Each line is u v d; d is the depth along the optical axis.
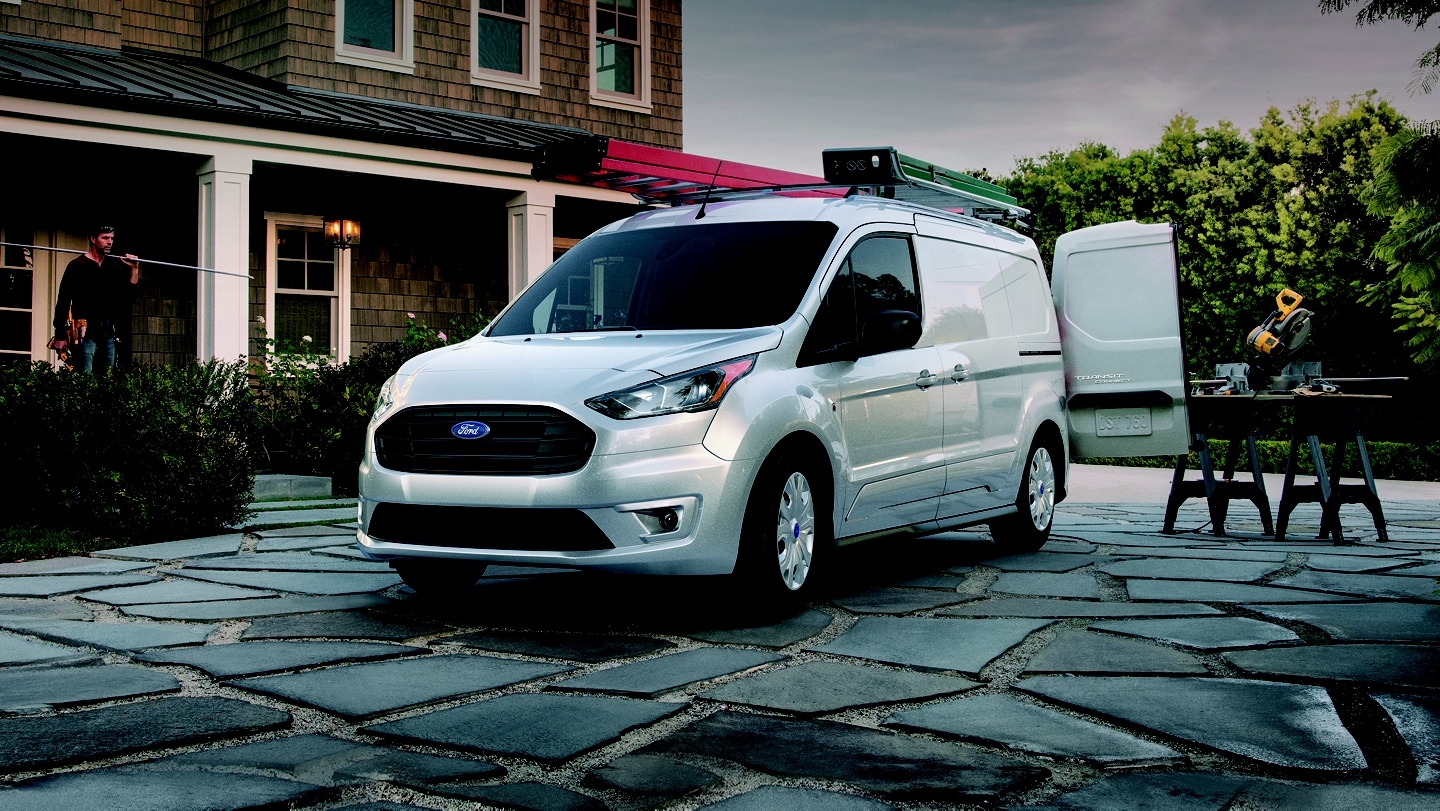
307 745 3.29
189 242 13.55
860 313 5.86
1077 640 4.68
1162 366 7.85
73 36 13.36
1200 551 7.43
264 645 4.55
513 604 5.51
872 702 3.76
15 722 3.44
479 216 15.92
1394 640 4.63
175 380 7.98
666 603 5.54
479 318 13.22
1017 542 7.47
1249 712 3.62
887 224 6.32
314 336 14.54
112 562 6.71
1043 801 2.89
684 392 4.90
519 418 4.84
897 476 5.97
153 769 3.06
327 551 7.17
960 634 4.80
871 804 2.87
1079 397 8.10
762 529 5.05
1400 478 18.53
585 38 16.98
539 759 3.18
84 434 7.55
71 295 10.38
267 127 12.24
